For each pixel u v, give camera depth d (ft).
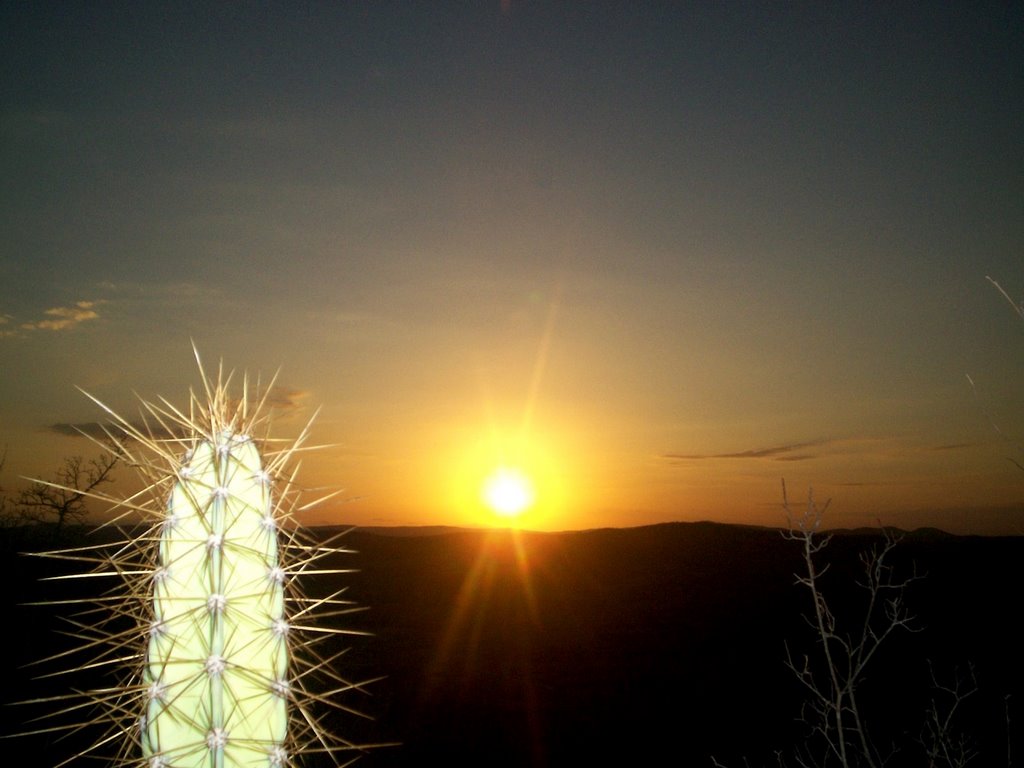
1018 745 30.50
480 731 43.06
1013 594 72.95
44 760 24.91
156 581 6.73
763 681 55.11
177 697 6.56
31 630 36.73
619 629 80.43
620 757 40.01
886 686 47.52
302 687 6.99
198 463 7.08
